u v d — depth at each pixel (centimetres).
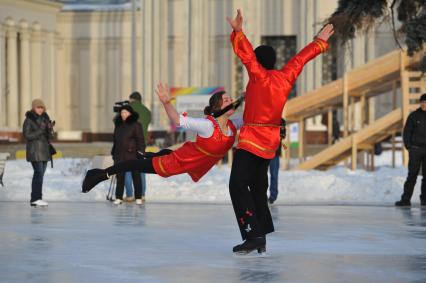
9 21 12556
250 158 2077
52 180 5225
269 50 2102
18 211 3531
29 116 3788
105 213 3431
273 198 4041
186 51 10844
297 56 2084
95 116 13600
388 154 9288
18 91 13138
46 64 13288
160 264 1967
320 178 4500
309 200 4281
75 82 13650
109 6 13538
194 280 1752
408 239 2484
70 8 13575
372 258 2073
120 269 1892
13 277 1786
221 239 2467
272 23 11819
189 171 2081
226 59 12044
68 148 10394
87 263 1981
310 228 2800
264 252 2153
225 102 2083
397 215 3338
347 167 7106
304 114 6919
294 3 11756
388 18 4919
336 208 3709
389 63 6362
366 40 10894
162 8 11512
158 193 4456
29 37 12950
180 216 3281
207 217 3231
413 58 6203
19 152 8481
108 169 2088
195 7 10819
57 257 2081
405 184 3894
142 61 11475
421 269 1902
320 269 1898
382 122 6269
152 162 2070
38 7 13038
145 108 4522
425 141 3869
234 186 2086
